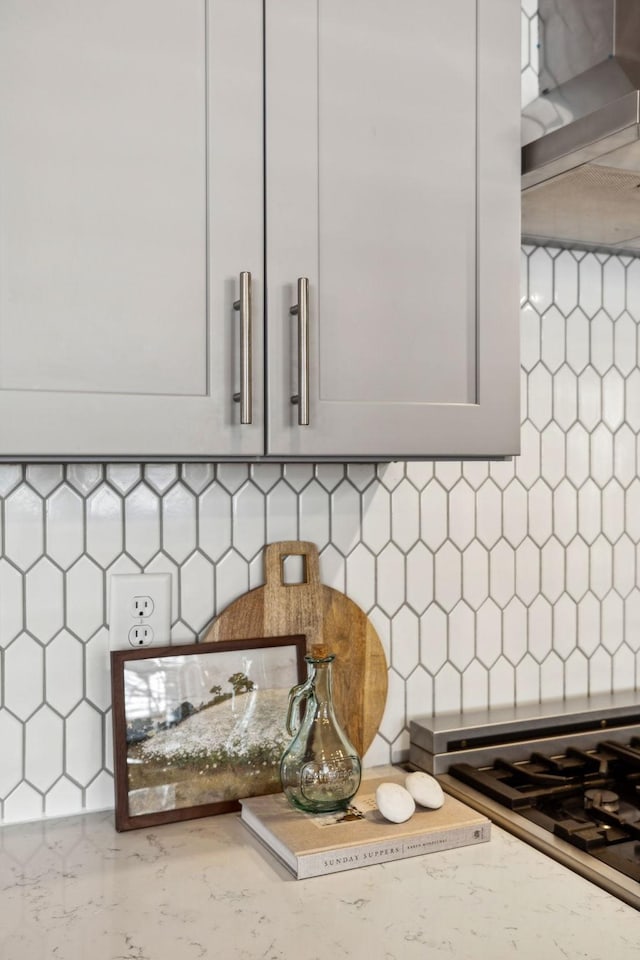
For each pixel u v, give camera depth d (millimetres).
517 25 1282
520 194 1296
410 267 1209
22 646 1336
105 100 1027
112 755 1389
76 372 1019
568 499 1776
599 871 1144
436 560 1644
